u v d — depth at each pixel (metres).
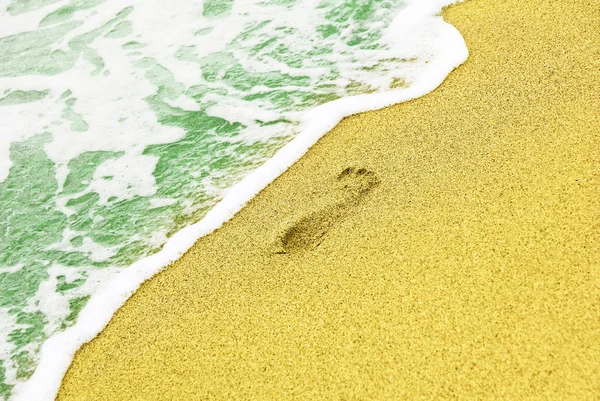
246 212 3.64
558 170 3.20
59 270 3.62
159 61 5.40
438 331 2.63
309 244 3.27
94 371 2.93
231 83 4.91
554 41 4.20
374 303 2.83
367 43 4.97
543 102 3.70
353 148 3.86
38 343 3.19
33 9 6.89
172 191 4.03
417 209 3.26
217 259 3.37
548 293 2.63
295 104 4.50
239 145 4.27
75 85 5.31
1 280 3.63
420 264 2.95
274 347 2.78
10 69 5.73
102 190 4.16
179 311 3.11
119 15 6.39
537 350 2.44
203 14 6.04
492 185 3.24
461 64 4.30
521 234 2.92
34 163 4.50
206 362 2.80
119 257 3.62
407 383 2.47
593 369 2.32
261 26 5.57
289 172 3.83
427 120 3.89
